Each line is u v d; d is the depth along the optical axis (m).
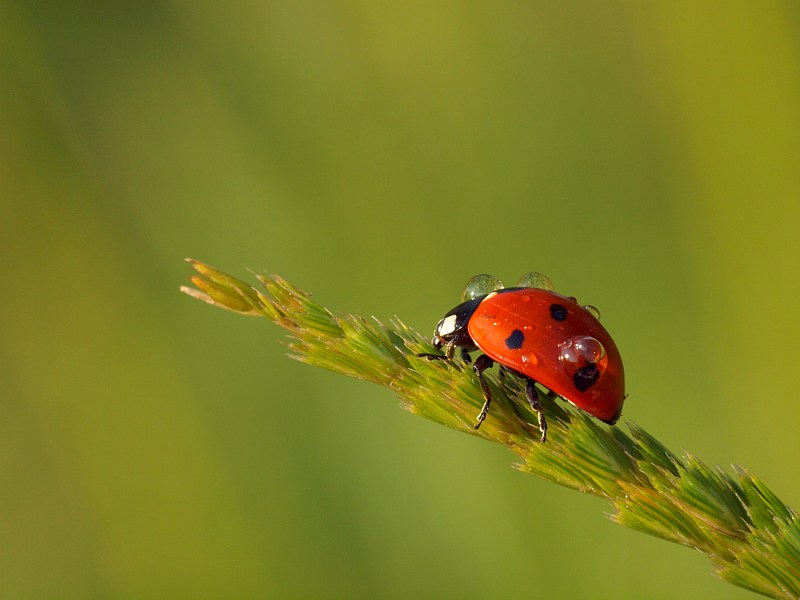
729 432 0.20
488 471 0.20
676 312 0.21
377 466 0.20
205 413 0.21
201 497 0.21
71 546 0.21
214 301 0.18
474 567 0.20
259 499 0.20
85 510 0.21
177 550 0.21
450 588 0.20
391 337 0.18
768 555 0.17
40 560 0.21
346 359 0.18
